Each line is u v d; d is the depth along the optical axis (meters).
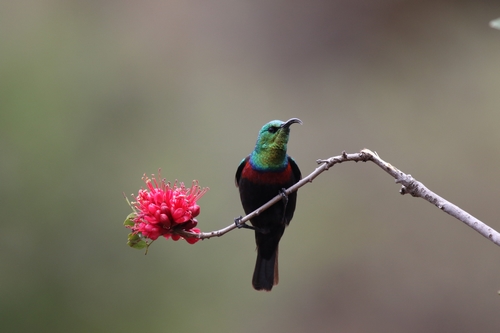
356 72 16.38
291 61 16.52
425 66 16.23
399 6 16.67
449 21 16.52
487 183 14.63
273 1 16.89
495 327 13.94
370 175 15.22
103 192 13.51
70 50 14.84
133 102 14.93
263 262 7.84
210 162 14.53
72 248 12.85
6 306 12.23
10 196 12.80
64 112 13.98
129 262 12.98
